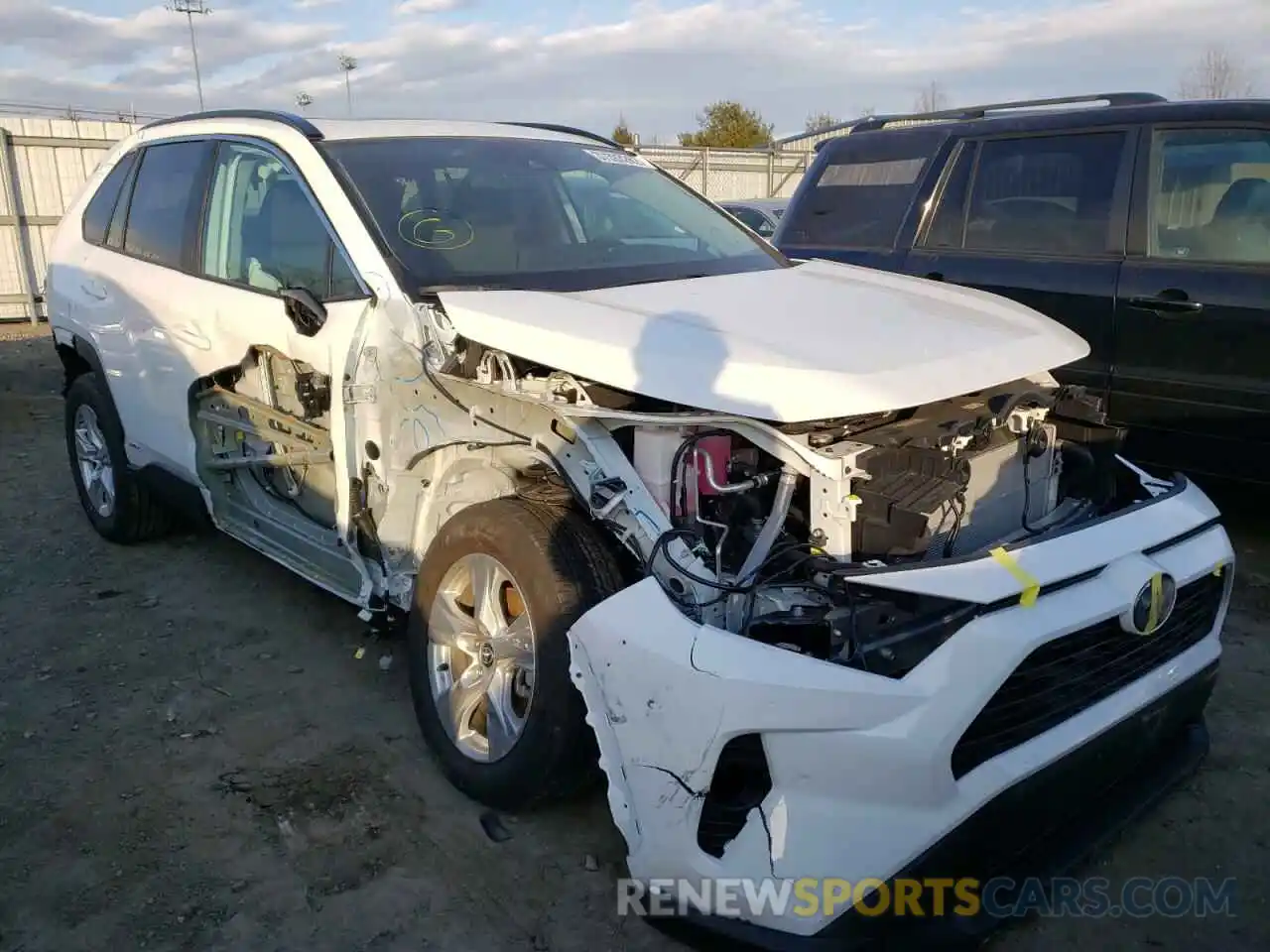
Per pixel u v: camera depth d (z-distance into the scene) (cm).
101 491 543
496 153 415
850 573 234
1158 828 306
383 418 333
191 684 393
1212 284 475
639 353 266
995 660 228
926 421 281
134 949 259
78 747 351
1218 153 489
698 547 259
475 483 326
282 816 310
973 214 568
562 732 271
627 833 247
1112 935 263
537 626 273
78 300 511
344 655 416
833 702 222
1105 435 321
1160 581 259
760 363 255
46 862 292
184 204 447
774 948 228
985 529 292
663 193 443
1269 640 421
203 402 433
